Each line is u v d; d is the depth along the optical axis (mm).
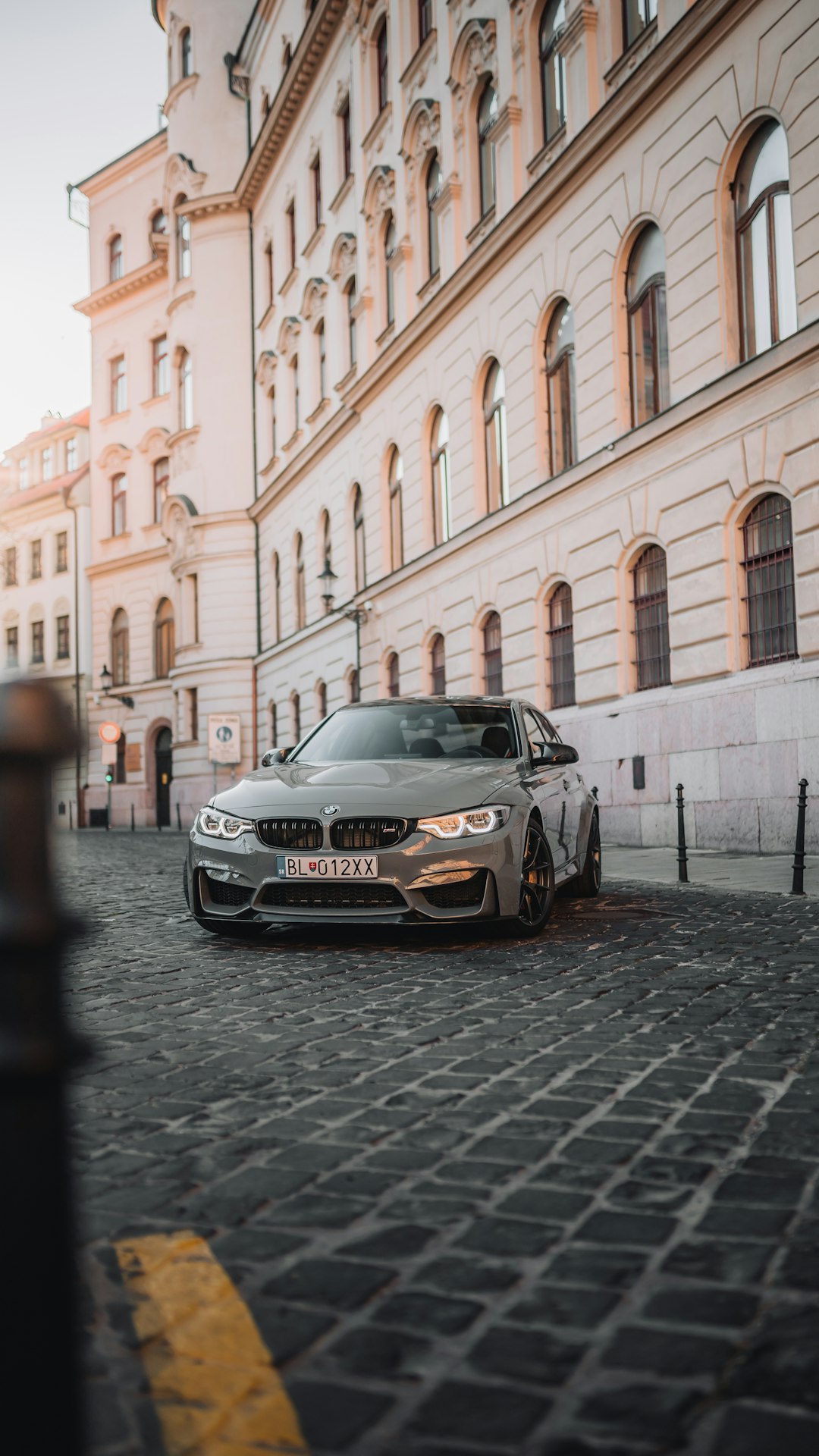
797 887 8922
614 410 15930
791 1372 1874
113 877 13922
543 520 17594
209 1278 2281
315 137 30297
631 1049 4090
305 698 31141
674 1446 1673
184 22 38844
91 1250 2438
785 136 12602
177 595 38625
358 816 6598
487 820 6660
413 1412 1771
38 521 50469
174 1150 3111
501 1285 2225
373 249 25547
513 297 18641
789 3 12156
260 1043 4379
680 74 14000
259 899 6766
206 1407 1790
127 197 45000
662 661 15062
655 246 15180
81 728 1096
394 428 24141
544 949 6504
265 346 35875
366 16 25781
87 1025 4789
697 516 13883
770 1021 4457
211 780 36781
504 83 18922
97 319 46375
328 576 26828
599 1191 2723
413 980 5625
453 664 21141
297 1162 2992
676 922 7488
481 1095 3564
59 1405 1079
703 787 13820
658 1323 2055
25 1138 1077
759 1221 2518
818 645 11945
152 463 43812
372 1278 2266
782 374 12328
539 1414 1763
